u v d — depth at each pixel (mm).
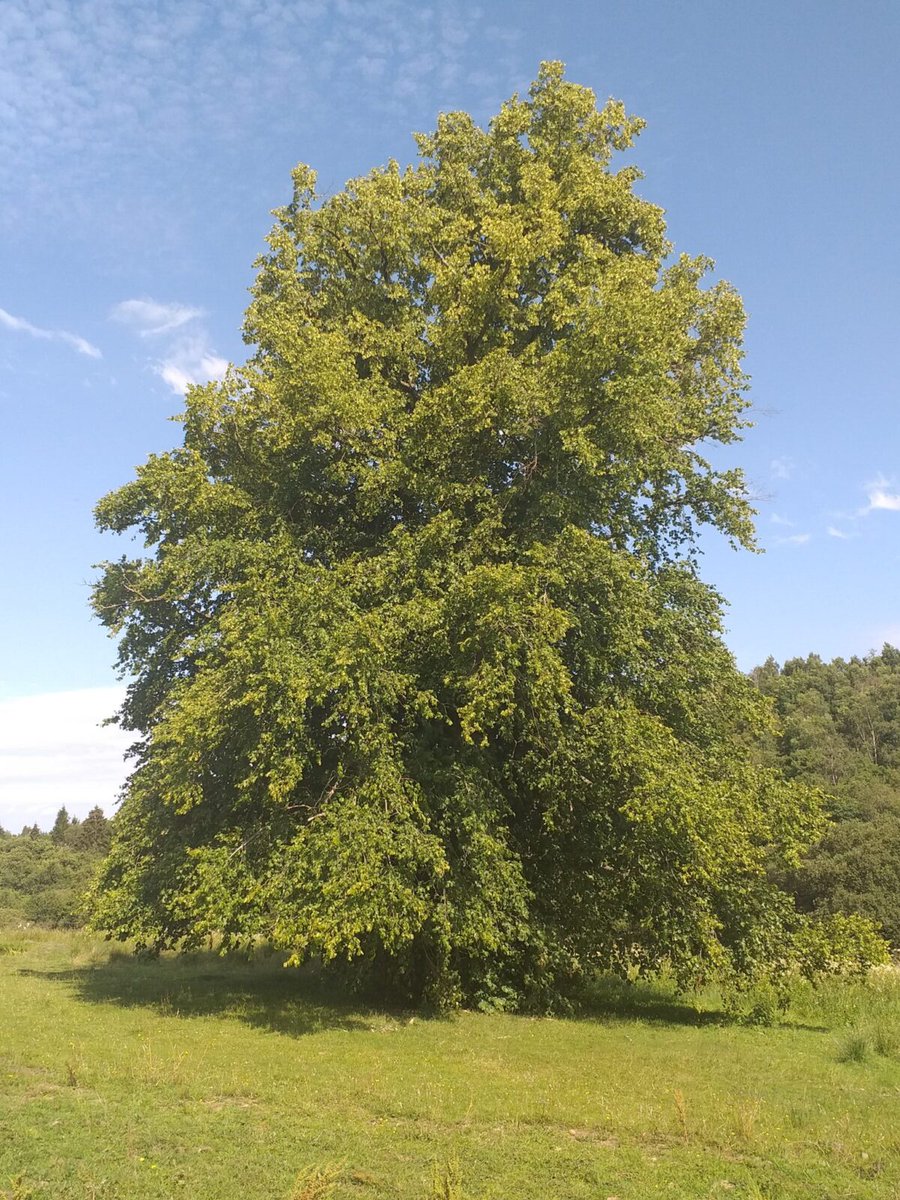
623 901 14766
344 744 13867
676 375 17859
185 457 16172
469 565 13914
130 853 15500
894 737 87438
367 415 14359
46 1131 6617
